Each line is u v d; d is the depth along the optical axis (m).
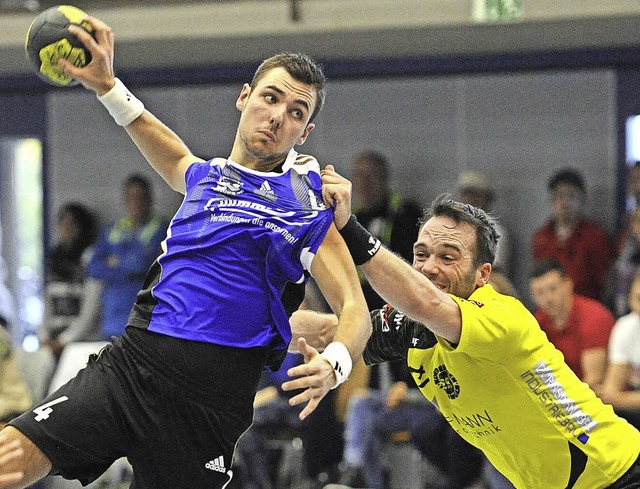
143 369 8.47
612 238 24.53
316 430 20.02
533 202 25.09
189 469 8.59
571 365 18.09
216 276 8.46
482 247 10.02
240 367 8.47
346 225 8.71
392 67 25.41
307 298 19.55
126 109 9.59
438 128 25.64
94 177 27.78
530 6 20.97
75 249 25.77
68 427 8.38
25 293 30.14
